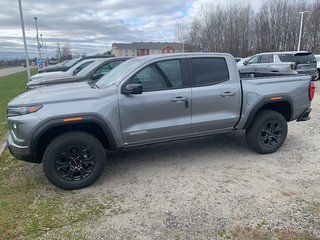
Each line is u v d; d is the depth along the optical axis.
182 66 4.42
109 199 3.71
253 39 45.91
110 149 4.25
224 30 47.69
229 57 4.74
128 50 89.06
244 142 5.73
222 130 4.79
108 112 3.98
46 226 3.16
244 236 2.93
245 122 4.86
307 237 2.89
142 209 3.46
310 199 3.57
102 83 4.53
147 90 4.23
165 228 3.10
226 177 4.23
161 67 4.32
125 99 4.07
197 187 3.95
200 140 5.92
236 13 46.88
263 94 4.83
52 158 3.82
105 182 4.18
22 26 18.69
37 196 3.82
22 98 4.01
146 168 4.63
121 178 4.30
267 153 5.08
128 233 3.03
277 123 5.06
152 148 5.52
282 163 4.68
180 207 3.48
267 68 6.10
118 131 4.10
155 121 4.28
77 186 3.96
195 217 3.27
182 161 4.87
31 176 4.43
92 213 3.40
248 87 4.77
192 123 4.48
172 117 4.36
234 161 4.81
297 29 41.66
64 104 3.84
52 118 3.75
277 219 3.18
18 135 3.77
